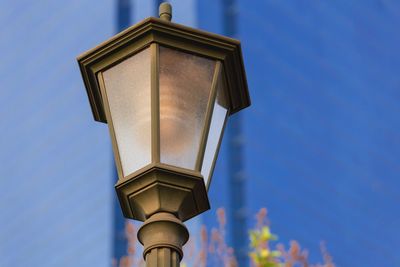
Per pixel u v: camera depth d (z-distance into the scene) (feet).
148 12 487.61
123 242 442.09
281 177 463.01
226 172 453.17
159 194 32.14
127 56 34.14
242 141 460.96
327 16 534.37
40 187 490.90
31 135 506.07
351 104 522.06
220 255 78.74
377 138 526.16
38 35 528.22
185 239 32.24
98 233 451.94
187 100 33.53
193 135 33.12
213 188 443.73
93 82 35.29
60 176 486.79
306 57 510.99
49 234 473.26
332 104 510.99
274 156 466.70
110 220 451.12
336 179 489.67
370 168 512.22
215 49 34.40
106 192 459.32
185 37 33.99
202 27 471.62
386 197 509.76
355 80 532.32
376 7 566.77
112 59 34.32
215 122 34.81
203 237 79.61
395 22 575.38
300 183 469.16
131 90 33.78
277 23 503.61
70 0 520.42
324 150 492.54
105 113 34.24
